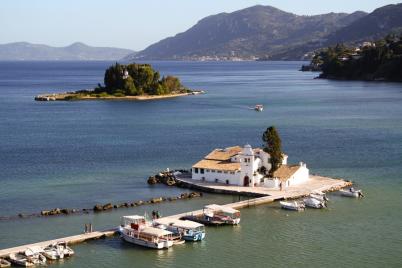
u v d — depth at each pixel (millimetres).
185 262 101312
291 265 100188
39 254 101312
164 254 104938
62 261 101062
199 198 141625
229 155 159000
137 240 108688
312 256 104125
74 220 123250
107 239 112000
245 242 110938
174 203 137000
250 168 148875
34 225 119750
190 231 111625
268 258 103188
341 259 102812
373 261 102000
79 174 168125
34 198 141125
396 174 166500
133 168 176375
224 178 152250
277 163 152375
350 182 155000
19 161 186625
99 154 198250
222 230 117875
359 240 111938
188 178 157750
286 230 117562
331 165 179375
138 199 140750
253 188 147000
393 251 106438
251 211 130250
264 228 118875
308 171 159750
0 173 169125
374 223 121750
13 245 107875
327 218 125250
